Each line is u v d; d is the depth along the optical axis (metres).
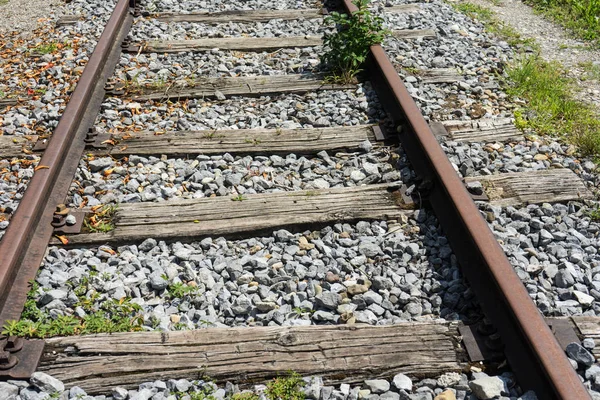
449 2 5.46
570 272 2.66
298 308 2.55
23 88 4.19
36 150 3.51
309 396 2.23
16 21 5.28
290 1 5.30
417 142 3.31
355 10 4.77
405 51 4.44
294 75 4.18
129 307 2.55
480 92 4.00
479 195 3.11
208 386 2.25
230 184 3.23
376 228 2.94
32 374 2.26
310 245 2.86
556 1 5.48
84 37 4.82
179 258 2.79
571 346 2.31
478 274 2.59
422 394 2.22
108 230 2.92
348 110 3.84
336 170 3.35
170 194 3.16
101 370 2.29
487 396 2.18
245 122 3.76
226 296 2.62
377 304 2.58
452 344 2.37
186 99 3.97
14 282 2.60
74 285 2.65
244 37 4.70
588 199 3.13
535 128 3.68
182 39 4.71
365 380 2.28
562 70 4.41
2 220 3.01
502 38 4.81
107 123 3.69
